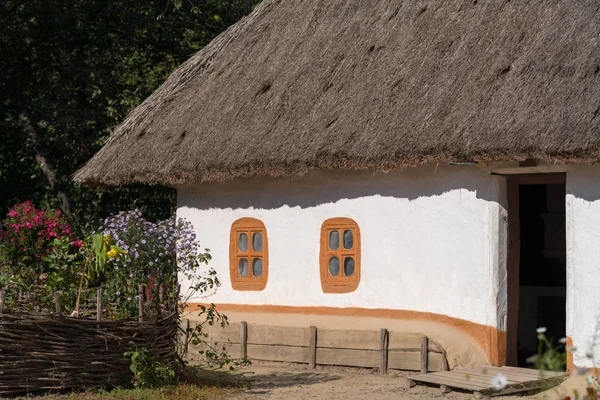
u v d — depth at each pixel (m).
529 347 12.33
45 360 8.28
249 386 9.55
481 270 10.19
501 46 10.37
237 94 13.05
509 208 10.23
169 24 20.97
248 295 12.59
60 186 20.28
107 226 10.85
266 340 11.42
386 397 8.91
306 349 11.05
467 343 10.17
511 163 9.93
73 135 19.77
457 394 8.94
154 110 14.00
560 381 9.03
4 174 21.77
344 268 11.66
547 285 12.70
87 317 9.35
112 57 20.39
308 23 13.48
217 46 14.79
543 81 9.48
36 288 10.27
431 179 10.77
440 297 10.59
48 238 13.72
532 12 10.48
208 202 13.27
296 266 12.10
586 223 9.31
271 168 11.43
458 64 10.62
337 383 9.79
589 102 8.93
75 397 8.16
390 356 10.40
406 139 10.16
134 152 13.24
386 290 11.15
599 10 9.79
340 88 11.74
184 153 12.58
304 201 12.09
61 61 20.17
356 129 10.84
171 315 9.31
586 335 9.20
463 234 10.41
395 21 12.15
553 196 12.77
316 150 10.95
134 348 8.80
